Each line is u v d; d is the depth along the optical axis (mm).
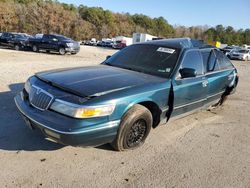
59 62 14914
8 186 3268
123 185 3500
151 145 4676
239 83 12594
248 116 6938
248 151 4844
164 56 5113
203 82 5422
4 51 19859
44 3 79688
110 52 33906
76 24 83938
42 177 3496
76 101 3590
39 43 22625
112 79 4242
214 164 4258
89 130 3578
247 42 125062
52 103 3699
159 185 3576
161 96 4438
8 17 70125
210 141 5125
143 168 3938
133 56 5348
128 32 106250
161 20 122938
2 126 4785
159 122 4637
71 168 3754
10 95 6664
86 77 4215
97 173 3701
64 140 3553
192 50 5371
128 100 3916
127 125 4004
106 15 100812
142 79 4453
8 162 3736
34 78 4328
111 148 4352
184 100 4957
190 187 3602
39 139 4422
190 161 4277
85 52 28250
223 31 125750
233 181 3836
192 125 5859
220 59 6469
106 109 3676
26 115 3861
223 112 7059
